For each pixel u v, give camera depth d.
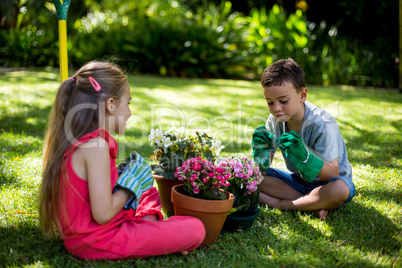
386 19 8.93
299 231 1.98
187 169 1.86
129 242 1.63
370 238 1.91
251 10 11.33
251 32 10.15
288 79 2.02
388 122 4.66
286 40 9.62
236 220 1.94
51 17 10.93
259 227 2.03
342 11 9.79
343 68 9.27
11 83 6.71
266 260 1.68
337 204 2.10
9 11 9.23
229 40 10.30
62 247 1.79
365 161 3.10
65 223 1.62
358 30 9.68
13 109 4.64
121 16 11.34
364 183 2.61
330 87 8.73
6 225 1.94
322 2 10.23
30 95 5.59
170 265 1.63
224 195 1.85
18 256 1.67
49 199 1.65
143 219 1.80
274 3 11.52
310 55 9.39
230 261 1.68
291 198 2.34
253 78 10.20
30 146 3.22
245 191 1.97
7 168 2.66
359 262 1.66
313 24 9.80
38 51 10.01
